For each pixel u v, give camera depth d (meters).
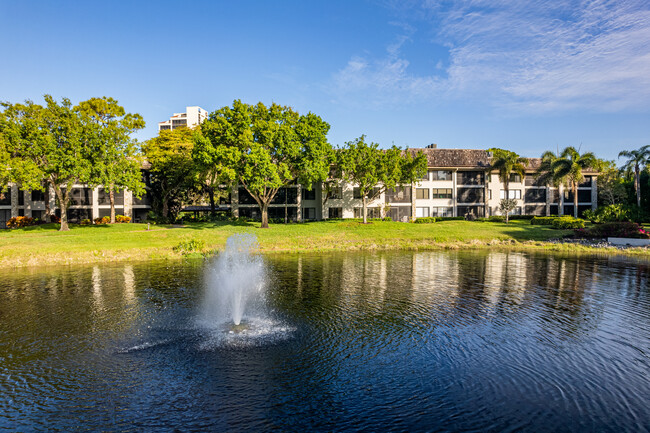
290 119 46.16
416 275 22.17
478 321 13.28
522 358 10.25
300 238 39.41
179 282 20.34
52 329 12.54
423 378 9.14
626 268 24.44
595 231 40.91
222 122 42.06
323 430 7.10
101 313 14.34
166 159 52.41
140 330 12.40
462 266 25.47
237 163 41.19
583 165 53.62
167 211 59.28
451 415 7.60
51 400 8.18
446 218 58.78
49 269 25.05
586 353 10.56
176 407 7.88
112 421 7.41
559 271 23.39
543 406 7.93
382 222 51.81
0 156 34.59
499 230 45.75
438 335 11.92
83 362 9.99
